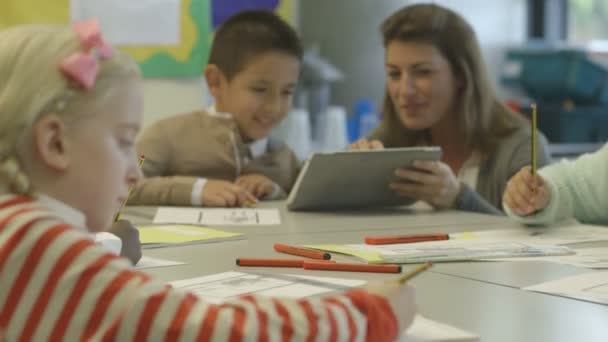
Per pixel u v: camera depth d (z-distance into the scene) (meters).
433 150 1.68
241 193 1.75
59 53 0.65
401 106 2.06
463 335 0.71
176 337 0.58
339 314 0.63
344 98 3.40
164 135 2.07
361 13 3.33
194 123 2.10
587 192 1.52
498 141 2.04
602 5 3.83
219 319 0.59
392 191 1.72
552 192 1.44
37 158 0.65
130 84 0.68
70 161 0.65
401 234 1.35
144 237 1.26
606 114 3.45
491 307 0.83
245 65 2.07
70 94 0.64
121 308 0.58
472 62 2.05
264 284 0.92
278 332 0.60
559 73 3.53
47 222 0.62
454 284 0.94
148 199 1.79
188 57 2.62
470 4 3.69
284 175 2.14
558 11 3.98
